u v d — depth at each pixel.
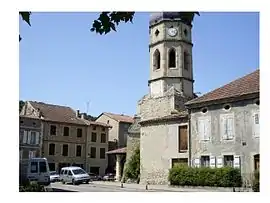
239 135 22.94
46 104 50.50
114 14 6.86
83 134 49.75
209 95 25.31
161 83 33.53
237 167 22.62
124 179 33.66
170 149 27.00
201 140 24.84
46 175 24.25
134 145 34.50
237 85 24.33
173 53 33.94
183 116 26.42
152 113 33.75
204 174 23.23
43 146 45.12
